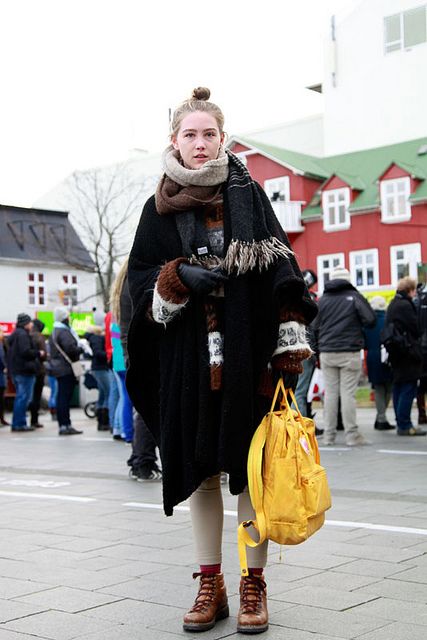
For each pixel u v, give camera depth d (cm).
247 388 396
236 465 394
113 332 1219
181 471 413
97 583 502
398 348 1278
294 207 4391
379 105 4847
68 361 1560
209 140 420
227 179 417
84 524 691
